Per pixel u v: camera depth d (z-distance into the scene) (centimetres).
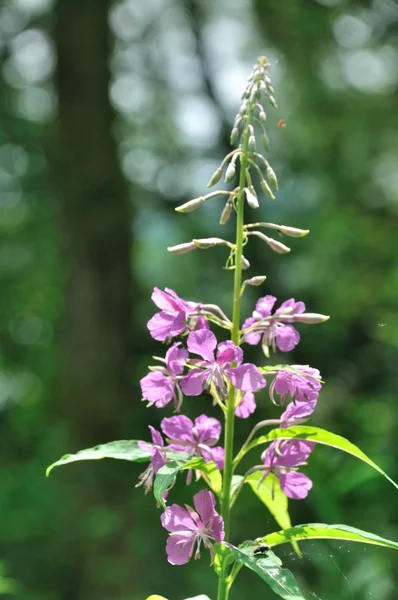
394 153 1360
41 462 1218
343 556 483
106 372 1212
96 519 1105
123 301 1235
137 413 1235
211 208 1522
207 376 242
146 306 1427
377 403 771
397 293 1044
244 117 262
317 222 1376
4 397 1477
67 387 1230
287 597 218
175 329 254
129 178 1547
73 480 1157
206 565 973
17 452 1385
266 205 1417
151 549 1088
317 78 1310
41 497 1146
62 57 1232
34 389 1456
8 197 1525
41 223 1492
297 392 252
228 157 261
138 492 1145
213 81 1584
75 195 1228
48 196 1488
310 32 1227
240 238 257
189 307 257
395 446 673
